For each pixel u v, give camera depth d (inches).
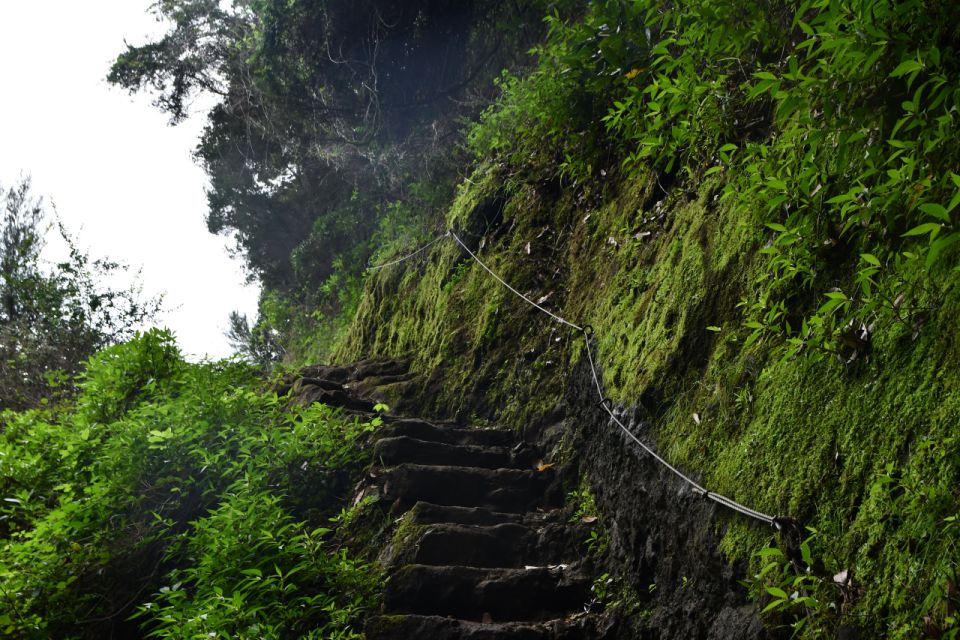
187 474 190.4
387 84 454.3
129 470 189.9
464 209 307.9
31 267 406.3
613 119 157.5
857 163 93.6
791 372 101.1
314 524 174.2
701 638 105.7
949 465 68.0
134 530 178.4
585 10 252.2
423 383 256.5
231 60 591.2
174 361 259.9
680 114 138.8
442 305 285.7
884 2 74.9
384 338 361.7
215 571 147.2
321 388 233.9
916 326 80.7
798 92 89.0
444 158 419.5
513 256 253.4
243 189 816.3
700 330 131.3
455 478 175.5
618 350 164.7
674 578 117.8
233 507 156.8
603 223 209.3
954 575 62.9
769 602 88.7
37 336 400.2
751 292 119.6
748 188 111.1
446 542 152.3
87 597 158.6
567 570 145.5
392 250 412.5
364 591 142.3
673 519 120.0
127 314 412.5
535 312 224.5
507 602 139.6
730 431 111.6
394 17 426.9
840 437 86.7
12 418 265.9
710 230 140.9
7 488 204.2
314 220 739.4
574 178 238.2
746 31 118.2
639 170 183.3
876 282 87.3
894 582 70.5
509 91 294.0
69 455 211.9
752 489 99.5
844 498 82.4
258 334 741.3
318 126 520.1
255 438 186.5
